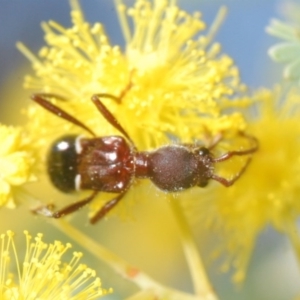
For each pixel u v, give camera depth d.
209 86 0.05
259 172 0.05
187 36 0.05
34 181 0.05
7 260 0.05
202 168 0.05
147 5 0.05
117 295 0.05
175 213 0.05
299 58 0.05
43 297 0.05
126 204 0.05
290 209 0.05
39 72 0.05
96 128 0.05
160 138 0.05
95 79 0.05
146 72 0.05
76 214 0.05
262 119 0.05
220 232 0.05
